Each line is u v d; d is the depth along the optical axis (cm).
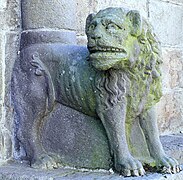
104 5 255
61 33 205
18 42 210
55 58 194
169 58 308
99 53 167
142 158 185
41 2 204
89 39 168
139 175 173
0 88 202
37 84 196
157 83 184
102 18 170
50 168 191
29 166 196
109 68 173
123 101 178
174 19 314
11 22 208
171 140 265
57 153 195
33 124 198
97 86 178
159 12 300
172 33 312
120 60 168
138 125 188
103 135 186
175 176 177
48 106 196
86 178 172
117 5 266
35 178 178
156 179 170
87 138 189
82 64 187
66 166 192
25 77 200
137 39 174
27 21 206
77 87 185
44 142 198
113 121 179
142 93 180
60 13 206
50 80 194
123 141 179
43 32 202
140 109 183
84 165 188
